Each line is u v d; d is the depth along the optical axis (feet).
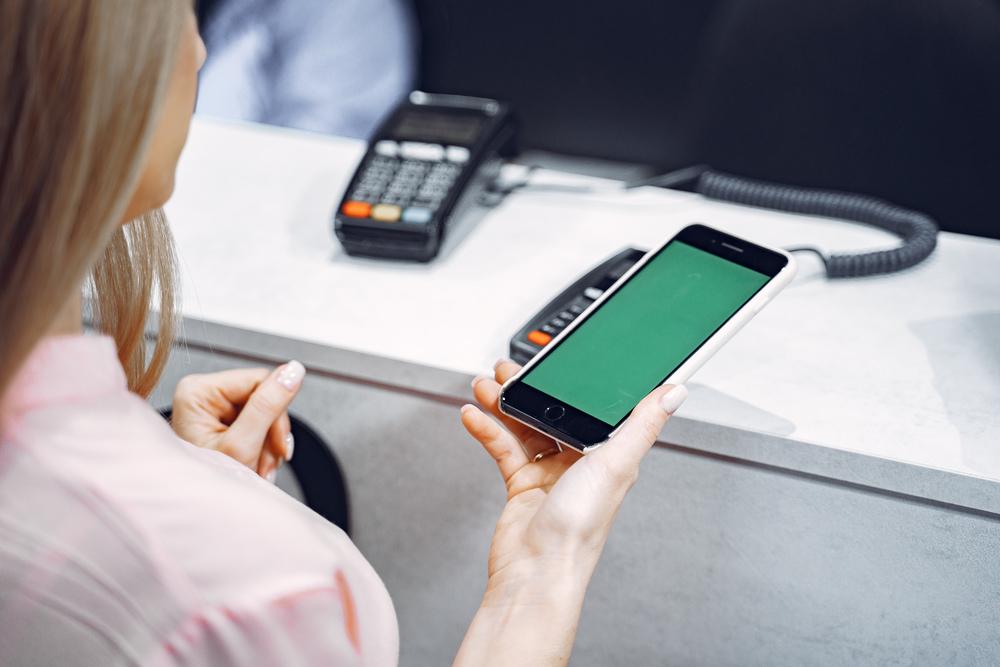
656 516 2.72
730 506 2.60
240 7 3.93
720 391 2.50
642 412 1.99
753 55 3.35
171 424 2.55
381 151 3.24
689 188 3.48
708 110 3.47
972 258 3.09
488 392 2.34
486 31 3.58
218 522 1.42
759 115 3.44
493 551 2.09
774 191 3.35
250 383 2.56
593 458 1.96
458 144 3.21
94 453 1.40
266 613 1.42
